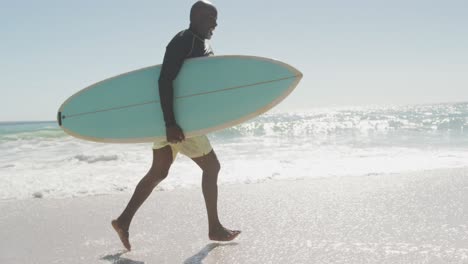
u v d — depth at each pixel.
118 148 10.87
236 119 2.84
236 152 9.06
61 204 4.37
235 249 2.77
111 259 2.66
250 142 11.82
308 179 5.45
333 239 2.92
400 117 27.38
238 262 2.53
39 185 5.43
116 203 4.40
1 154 9.79
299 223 3.36
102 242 3.04
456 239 2.84
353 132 15.50
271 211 3.78
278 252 2.69
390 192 4.44
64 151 10.33
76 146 11.73
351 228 3.18
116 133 2.94
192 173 6.16
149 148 10.79
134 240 3.05
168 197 4.54
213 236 2.85
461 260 2.45
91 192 5.05
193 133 2.77
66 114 3.06
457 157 7.28
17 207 4.23
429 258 2.50
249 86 2.89
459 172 5.59
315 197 4.30
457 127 16.58
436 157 7.35
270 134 15.32
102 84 3.08
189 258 2.63
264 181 5.43
